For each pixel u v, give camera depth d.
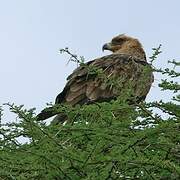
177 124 10.88
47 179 10.52
